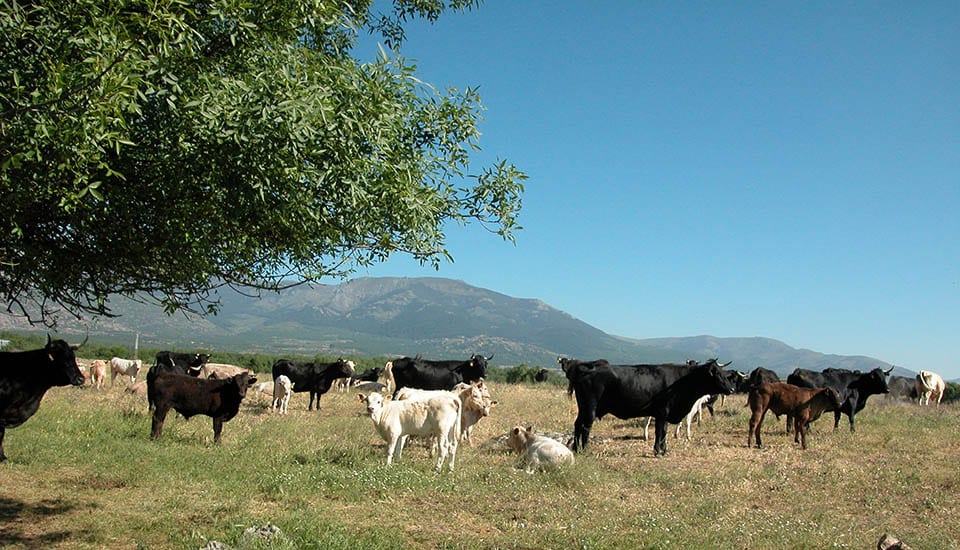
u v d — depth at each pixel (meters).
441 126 6.50
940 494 10.65
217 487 9.74
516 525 8.31
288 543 6.93
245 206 5.06
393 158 5.67
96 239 5.41
